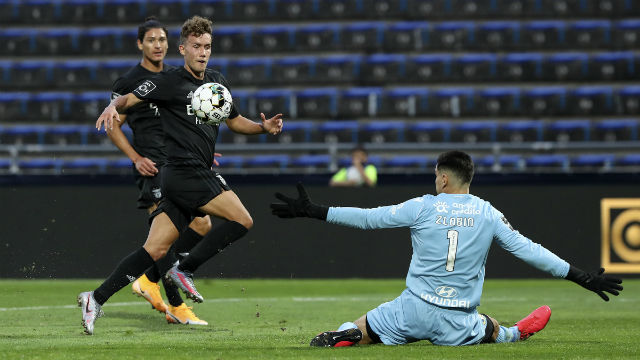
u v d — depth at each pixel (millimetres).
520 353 14133
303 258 41406
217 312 26562
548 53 70938
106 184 39406
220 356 13680
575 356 13953
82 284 38625
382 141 66250
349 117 68250
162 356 13672
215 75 19156
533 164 61375
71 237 39062
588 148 48625
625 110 68312
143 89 17844
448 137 66438
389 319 14906
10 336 18047
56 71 71062
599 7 72562
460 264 14539
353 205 41656
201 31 18109
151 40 22469
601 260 41875
